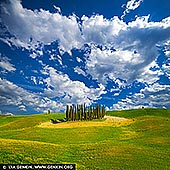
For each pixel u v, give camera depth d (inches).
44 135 3472.0
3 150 1710.1
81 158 1870.1
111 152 2053.4
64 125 4439.0
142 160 1888.5
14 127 5132.9
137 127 3924.7
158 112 6781.5
